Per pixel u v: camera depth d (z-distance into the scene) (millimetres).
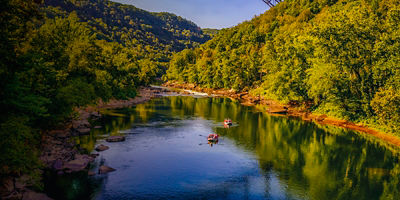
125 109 75562
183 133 50312
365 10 60781
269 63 106750
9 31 24656
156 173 30766
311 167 34562
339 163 36281
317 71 68812
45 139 37344
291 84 83875
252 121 65188
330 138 49688
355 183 29906
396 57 52188
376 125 55188
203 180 29422
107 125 53688
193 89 167875
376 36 57562
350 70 62469
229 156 38094
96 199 24031
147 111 74312
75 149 36812
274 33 170375
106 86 70312
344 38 60031
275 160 37000
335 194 27125
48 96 37156
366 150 42375
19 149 21203
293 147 43469
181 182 28609
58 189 25375
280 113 78625
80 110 62094
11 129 20969
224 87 150375
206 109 83125
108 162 33344
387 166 35469
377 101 50875
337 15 65375
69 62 56656
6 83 24547
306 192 27406
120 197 24656
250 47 171000
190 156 37406
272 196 26219
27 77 28359
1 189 22016
